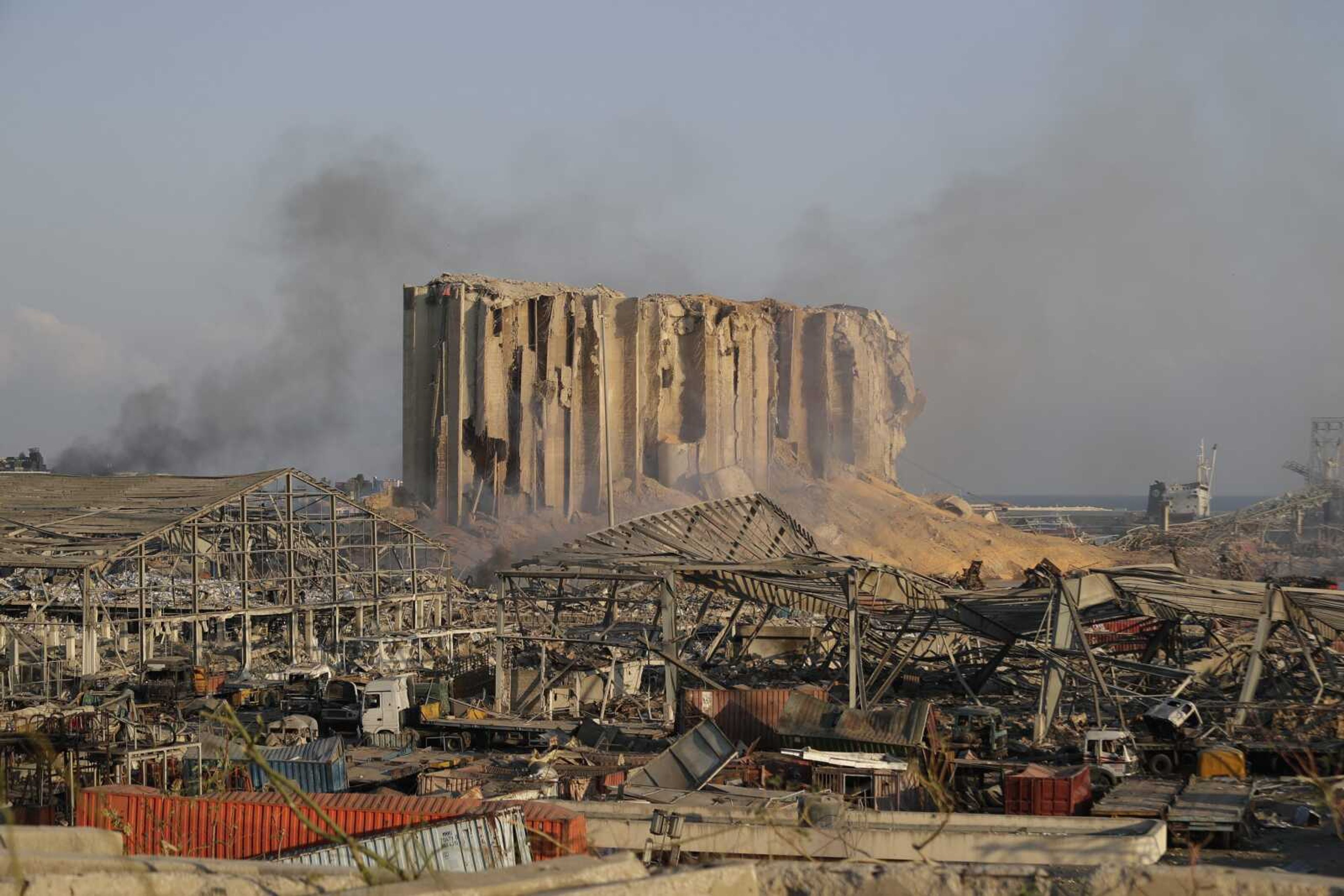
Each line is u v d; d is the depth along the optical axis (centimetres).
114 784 5494
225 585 15062
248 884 1272
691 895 1338
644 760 7125
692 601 18575
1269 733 7850
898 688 10888
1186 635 13888
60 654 12250
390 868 1303
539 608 16525
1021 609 10206
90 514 13875
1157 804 5566
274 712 9250
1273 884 1312
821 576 9331
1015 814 5625
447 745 8669
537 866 1349
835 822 4362
